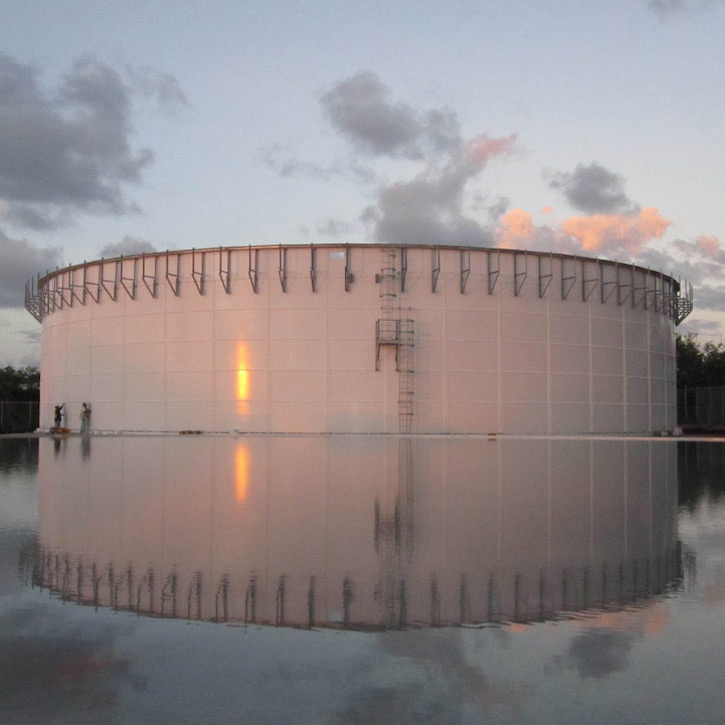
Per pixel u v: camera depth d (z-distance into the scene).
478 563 6.83
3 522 9.48
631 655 4.23
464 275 45.84
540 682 3.81
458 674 3.93
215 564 6.75
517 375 46.53
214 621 4.90
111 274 49.88
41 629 4.71
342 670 3.99
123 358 49.06
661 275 53.78
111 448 30.61
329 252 45.31
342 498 12.31
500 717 3.38
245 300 45.84
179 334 47.19
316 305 45.19
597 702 3.56
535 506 11.26
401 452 27.08
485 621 4.91
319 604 5.33
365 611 5.14
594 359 48.94
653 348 52.72
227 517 9.94
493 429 45.88
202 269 46.75
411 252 45.53
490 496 12.70
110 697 3.62
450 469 18.91
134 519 9.76
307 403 44.97
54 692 3.68
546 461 22.28
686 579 6.16
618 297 50.12
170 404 47.22
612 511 10.70
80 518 9.84
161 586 5.88
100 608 5.23
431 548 7.62
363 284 45.16
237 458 23.42
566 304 48.06
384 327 44.84
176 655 4.22
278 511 10.55
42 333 59.09
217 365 46.16
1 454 26.59
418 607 5.25
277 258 45.56
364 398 44.81
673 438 45.06
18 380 98.69
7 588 5.81
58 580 6.09
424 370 45.22
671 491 13.73
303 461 21.95
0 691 3.70
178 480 15.75
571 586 5.89
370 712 3.44
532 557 7.14
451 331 45.62
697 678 3.87
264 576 6.25
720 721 3.35
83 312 51.66
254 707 3.50
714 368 84.19
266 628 4.75
